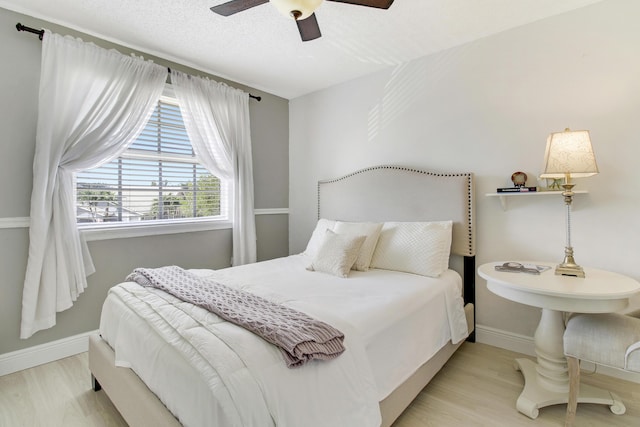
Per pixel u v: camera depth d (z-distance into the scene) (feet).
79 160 7.64
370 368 4.25
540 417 5.44
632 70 6.43
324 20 7.38
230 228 11.02
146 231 8.97
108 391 5.30
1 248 6.84
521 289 5.27
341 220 11.01
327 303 5.40
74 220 7.64
